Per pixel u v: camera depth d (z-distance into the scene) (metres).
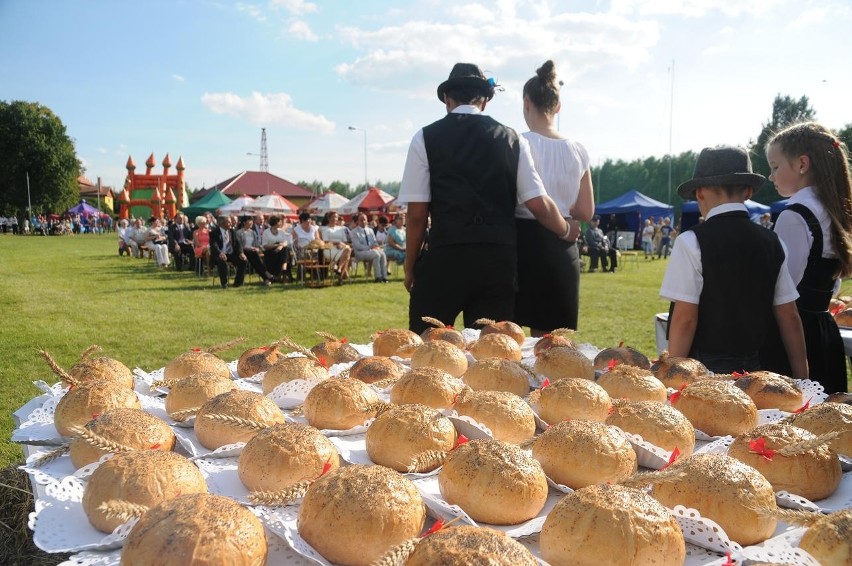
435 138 3.49
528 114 4.23
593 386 2.04
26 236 47.28
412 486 1.37
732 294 2.69
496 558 1.06
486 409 1.88
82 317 9.85
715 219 2.78
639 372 2.25
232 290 13.90
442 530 1.16
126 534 1.22
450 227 3.44
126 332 8.60
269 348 2.67
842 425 1.77
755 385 2.22
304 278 15.55
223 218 14.81
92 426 1.66
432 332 3.09
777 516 1.26
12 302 11.55
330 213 17.45
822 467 1.52
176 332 8.68
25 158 59.12
